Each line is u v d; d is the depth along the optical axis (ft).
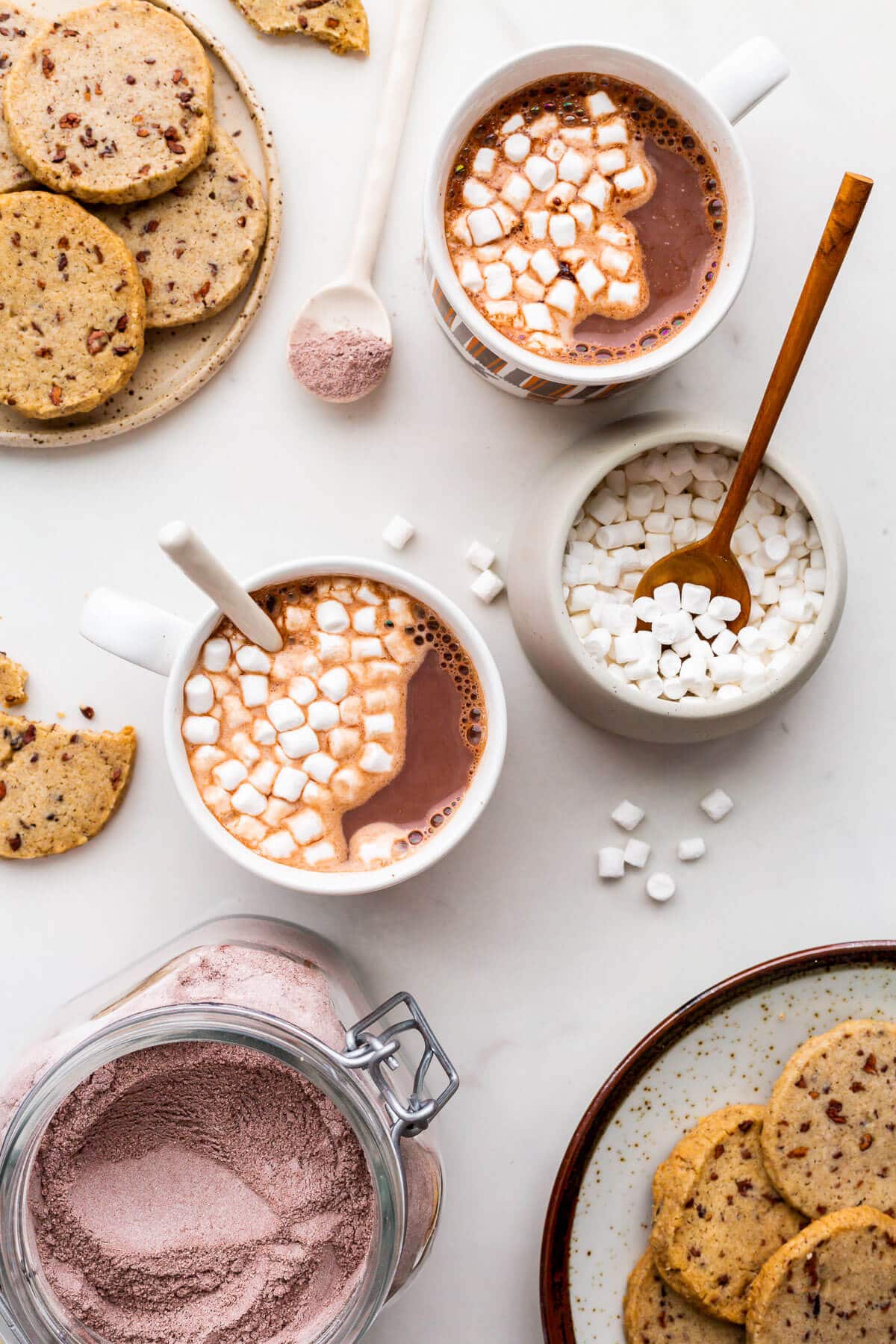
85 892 1.99
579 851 2.04
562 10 1.98
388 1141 1.72
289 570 1.83
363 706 1.87
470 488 2.01
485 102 1.85
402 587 1.85
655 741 1.95
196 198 1.92
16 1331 1.75
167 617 1.82
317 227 1.98
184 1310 1.82
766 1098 1.98
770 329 2.02
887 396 2.04
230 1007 1.74
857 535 2.05
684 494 1.98
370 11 1.96
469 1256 2.02
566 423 2.01
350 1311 1.77
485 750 1.85
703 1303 1.92
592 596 1.94
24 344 1.89
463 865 2.03
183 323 1.93
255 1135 1.85
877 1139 1.94
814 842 2.06
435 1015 2.02
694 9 1.99
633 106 1.88
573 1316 1.96
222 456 1.99
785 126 2.01
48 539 1.98
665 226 1.89
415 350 2.00
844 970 1.96
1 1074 1.97
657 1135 1.97
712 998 1.92
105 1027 1.74
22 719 1.96
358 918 2.02
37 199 1.88
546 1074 2.03
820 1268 1.91
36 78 1.88
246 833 1.86
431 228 1.82
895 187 2.01
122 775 1.98
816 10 2.00
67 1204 1.81
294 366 1.96
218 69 1.94
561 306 1.88
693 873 2.05
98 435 1.95
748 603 1.95
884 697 2.06
